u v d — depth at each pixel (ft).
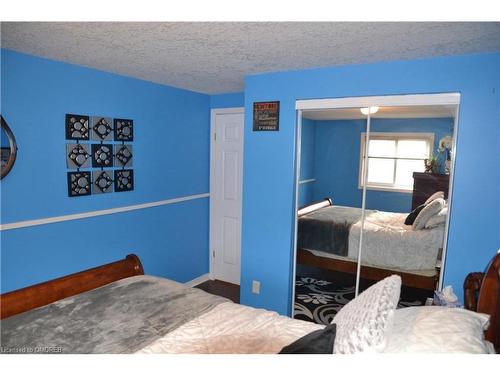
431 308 5.14
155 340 4.87
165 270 11.46
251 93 9.11
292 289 9.27
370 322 3.80
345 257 8.93
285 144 8.76
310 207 9.02
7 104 7.04
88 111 8.63
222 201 12.96
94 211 8.95
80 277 6.57
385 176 8.20
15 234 7.32
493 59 6.60
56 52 7.16
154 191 10.78
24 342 4.69
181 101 11.55
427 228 7.82
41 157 7.70
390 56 7.10
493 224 6.79
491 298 5.65
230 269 13.08
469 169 6.91
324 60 7.52
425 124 7.56
